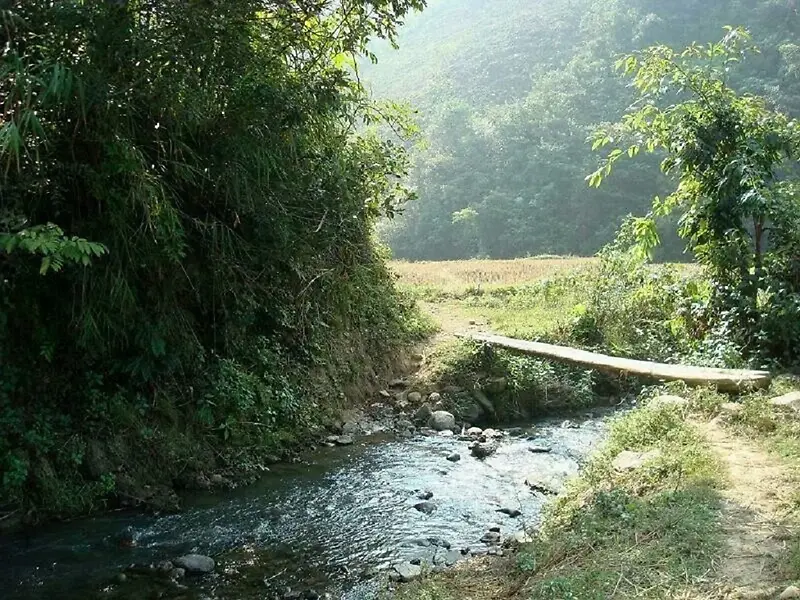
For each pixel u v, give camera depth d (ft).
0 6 16.57
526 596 12.73
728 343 26.55
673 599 11.15
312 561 16.93
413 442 27.40
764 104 30.01
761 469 16.08
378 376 33.22
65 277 19.54
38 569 16.28
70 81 16.07
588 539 14.03
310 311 29.12
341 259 30.89
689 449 17.33
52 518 18.98
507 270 63.77
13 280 18.90
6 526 18.12
